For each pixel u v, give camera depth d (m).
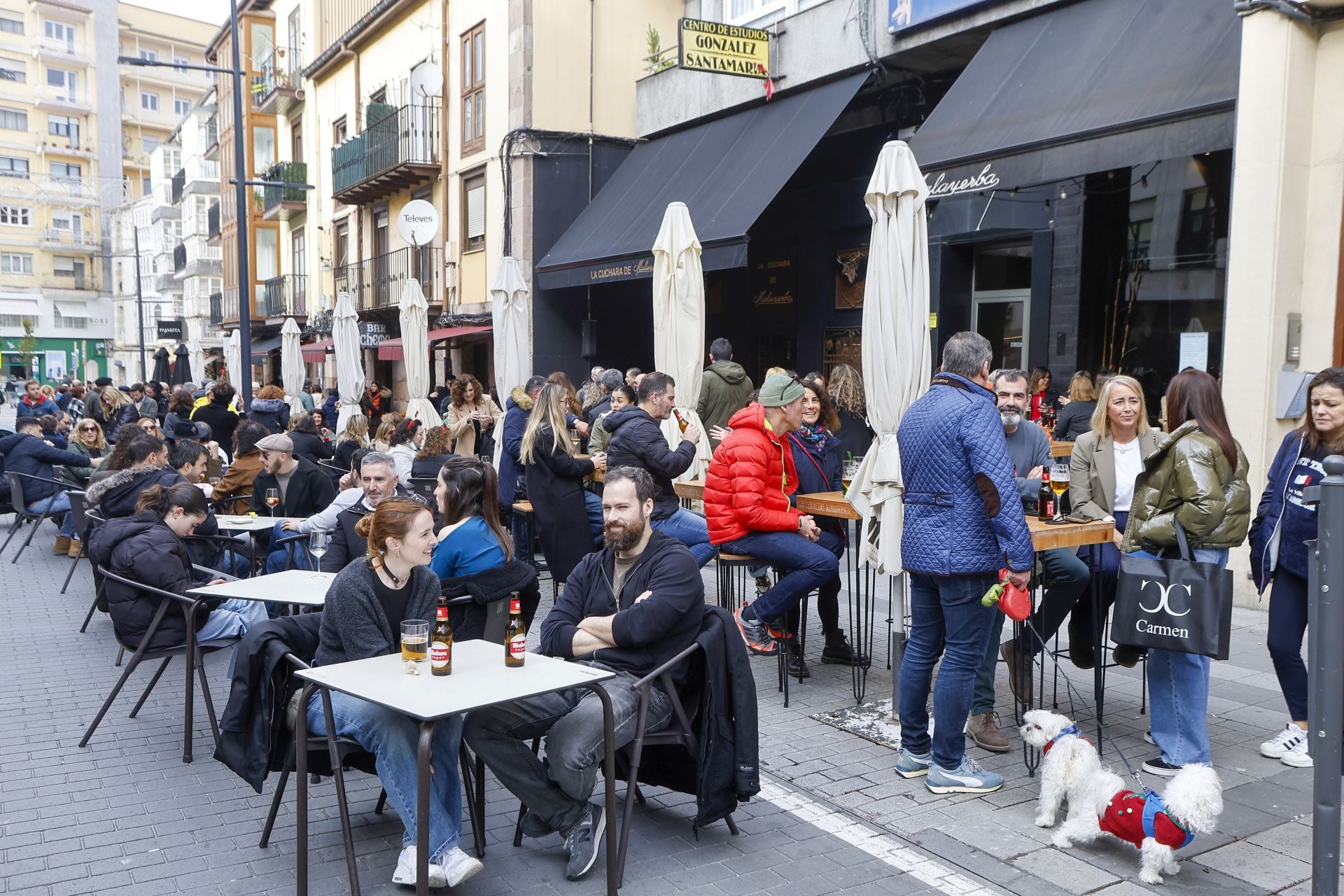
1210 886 3.80
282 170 30.75
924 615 4.76
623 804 4.66
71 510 9.50
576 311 18.73
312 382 30.91
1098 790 4.04
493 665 3.78
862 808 4.54
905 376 5.41
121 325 77.88
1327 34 7.73
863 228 14.12
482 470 5.05
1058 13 10.47
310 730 3.93
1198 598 4.33
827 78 13.62
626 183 17.62
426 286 22.44
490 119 19.36
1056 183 10.98
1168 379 10.36
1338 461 2.94
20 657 7.15
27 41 72.88
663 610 4.07
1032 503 5.59
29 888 3.81
